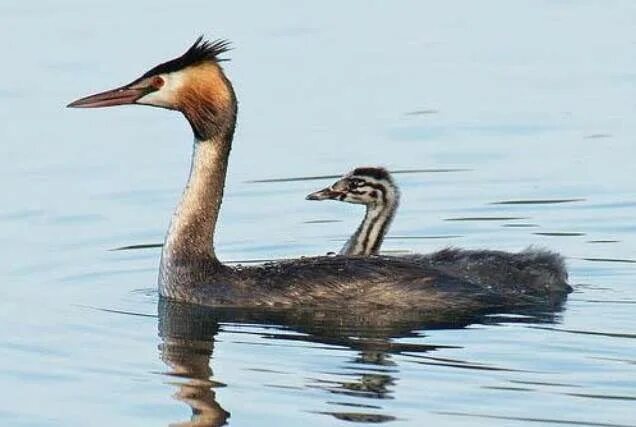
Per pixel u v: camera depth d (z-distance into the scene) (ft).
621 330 50.24
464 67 82.43
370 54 84.28
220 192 55.72
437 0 93.71
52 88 78.79
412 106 77.15
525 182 67.97
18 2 92.58
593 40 86.43
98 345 50.44
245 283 54.19
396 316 52.49
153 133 75.10
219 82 55.72
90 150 72.54
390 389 45.34
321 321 52.21
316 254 61.26
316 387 45.91
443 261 55.36
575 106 76.95
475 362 47.39
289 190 68.18
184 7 91.25
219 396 45.57
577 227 63.05
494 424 42.65
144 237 62.75
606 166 69.51
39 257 60.29
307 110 76.95
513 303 53.31
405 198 66.74
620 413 43.16
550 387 45.16
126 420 44.39
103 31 86.58
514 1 93.81
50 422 44.37
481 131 74.28
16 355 49.67
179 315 53.36
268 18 89.51
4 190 67.62
